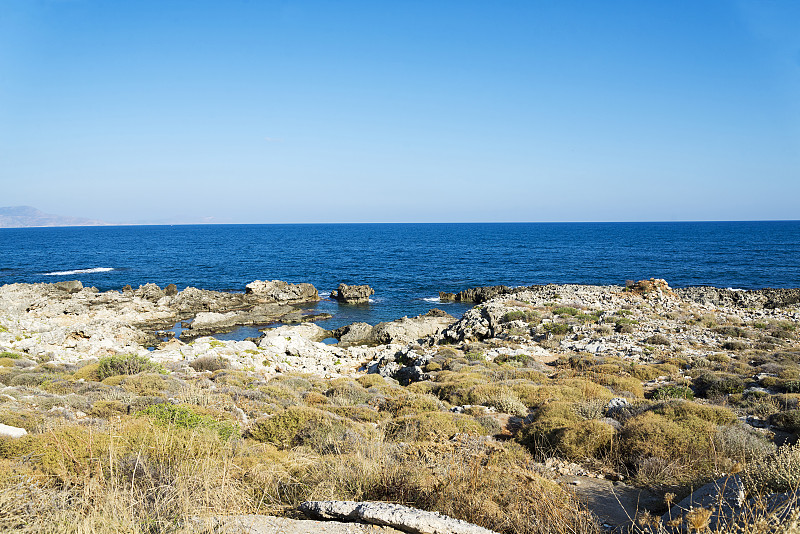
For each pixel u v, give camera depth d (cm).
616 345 2614
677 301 4322
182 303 5444
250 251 13412
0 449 721
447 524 470
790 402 1333
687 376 1906
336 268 9300
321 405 1441
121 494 519
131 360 1864
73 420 1059
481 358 2412
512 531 554
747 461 829
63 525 462
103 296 5225
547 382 1825
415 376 2286
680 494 739
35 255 12031
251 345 3216
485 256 11644
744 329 2972
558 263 9931
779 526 408
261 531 470
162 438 755
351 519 507
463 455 775
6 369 1950
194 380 1698
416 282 7619
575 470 918
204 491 542
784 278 7369
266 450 869
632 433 987
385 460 718
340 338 4197
